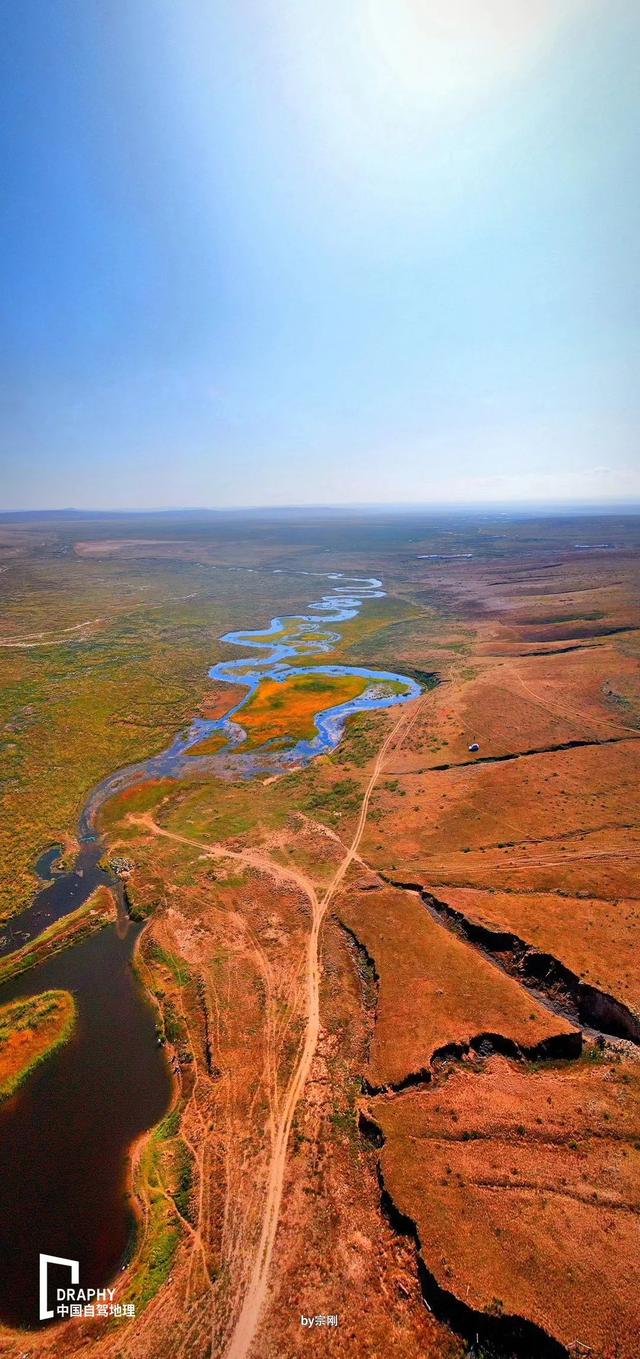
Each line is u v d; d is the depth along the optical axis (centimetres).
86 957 2788
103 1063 2248
